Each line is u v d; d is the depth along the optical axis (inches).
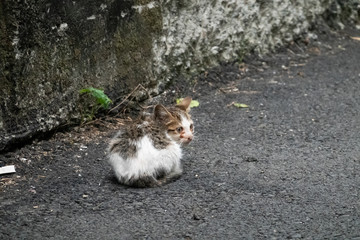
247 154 288.7
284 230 214.4
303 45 468.8
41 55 283.0
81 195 244.1
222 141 305.9
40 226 218.1
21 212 229.0
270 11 437.1
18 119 279.0
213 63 400.2
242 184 253.9
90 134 310.8
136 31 333.4
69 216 225.6
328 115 344.2
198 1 375.6
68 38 295.1
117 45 324.2
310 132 318.3
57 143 295.7
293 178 259.9
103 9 310.3
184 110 277.9
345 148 296.0
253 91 381.7
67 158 282.2
